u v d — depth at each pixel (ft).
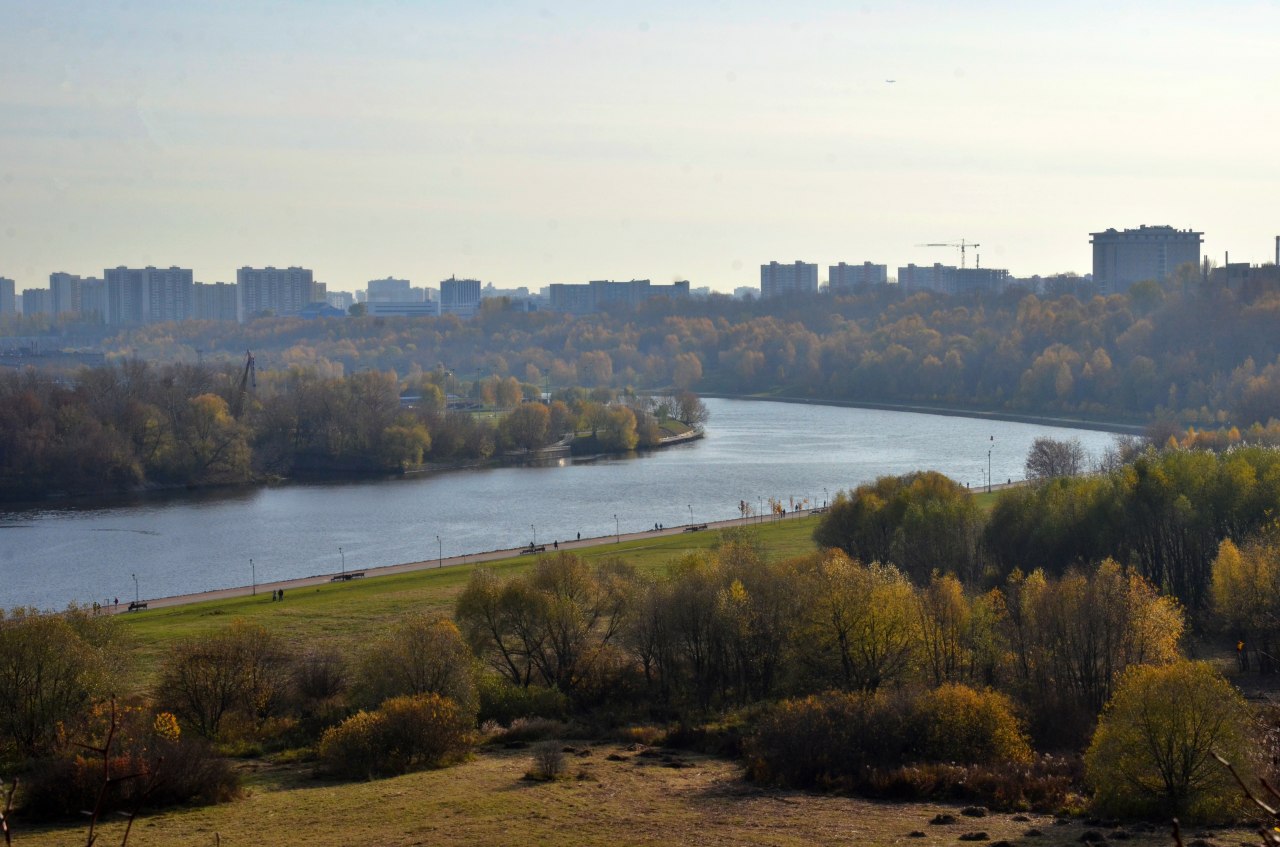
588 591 244.22
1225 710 140.15
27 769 165.48
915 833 133.28
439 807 147.54
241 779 166.09
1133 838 130.21
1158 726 139.64
